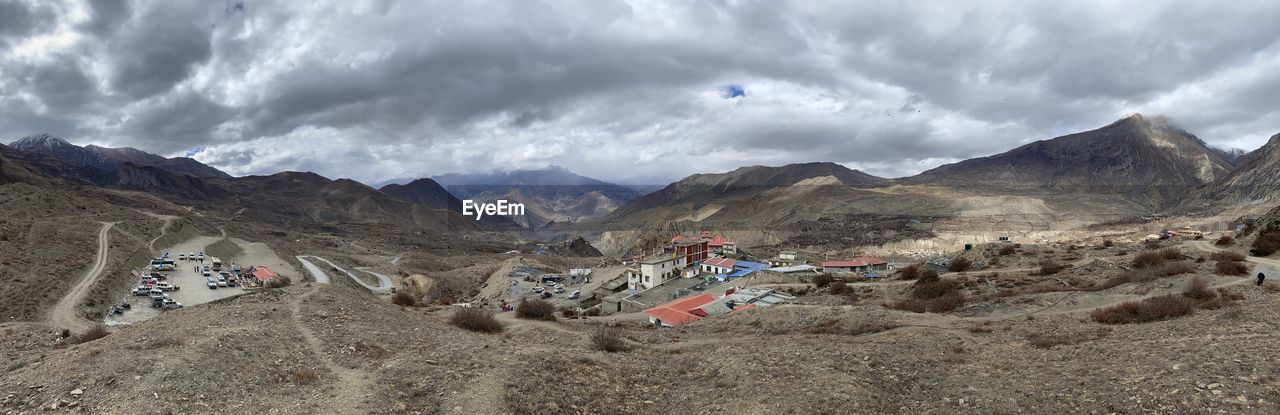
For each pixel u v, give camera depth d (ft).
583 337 97.25
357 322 87.71
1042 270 186.50
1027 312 122.93
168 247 418.72
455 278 431.43
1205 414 41.47
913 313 122.72
